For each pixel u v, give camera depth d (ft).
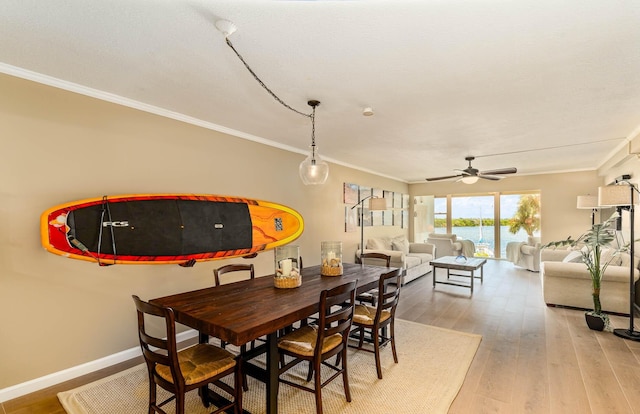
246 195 13.20
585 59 6.86
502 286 18.26
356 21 5.57
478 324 12.12
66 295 8.25
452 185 28.32
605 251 14.19
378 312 8.23
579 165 20.92
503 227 27.55
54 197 8.04
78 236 7.98
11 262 7.41
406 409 6.91
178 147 10.76
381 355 9.53
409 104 9.61
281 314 6.06
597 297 11.59
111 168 9.11
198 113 10.64
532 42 6.21
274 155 14.58
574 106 9.72
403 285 18.49
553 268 14.12
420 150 16.08
